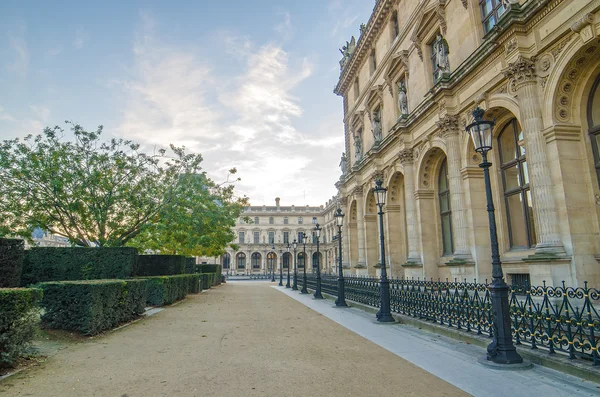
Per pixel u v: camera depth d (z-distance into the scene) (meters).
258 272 98.19
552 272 10.92
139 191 19.19
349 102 37.72
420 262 20.94
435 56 20.64
